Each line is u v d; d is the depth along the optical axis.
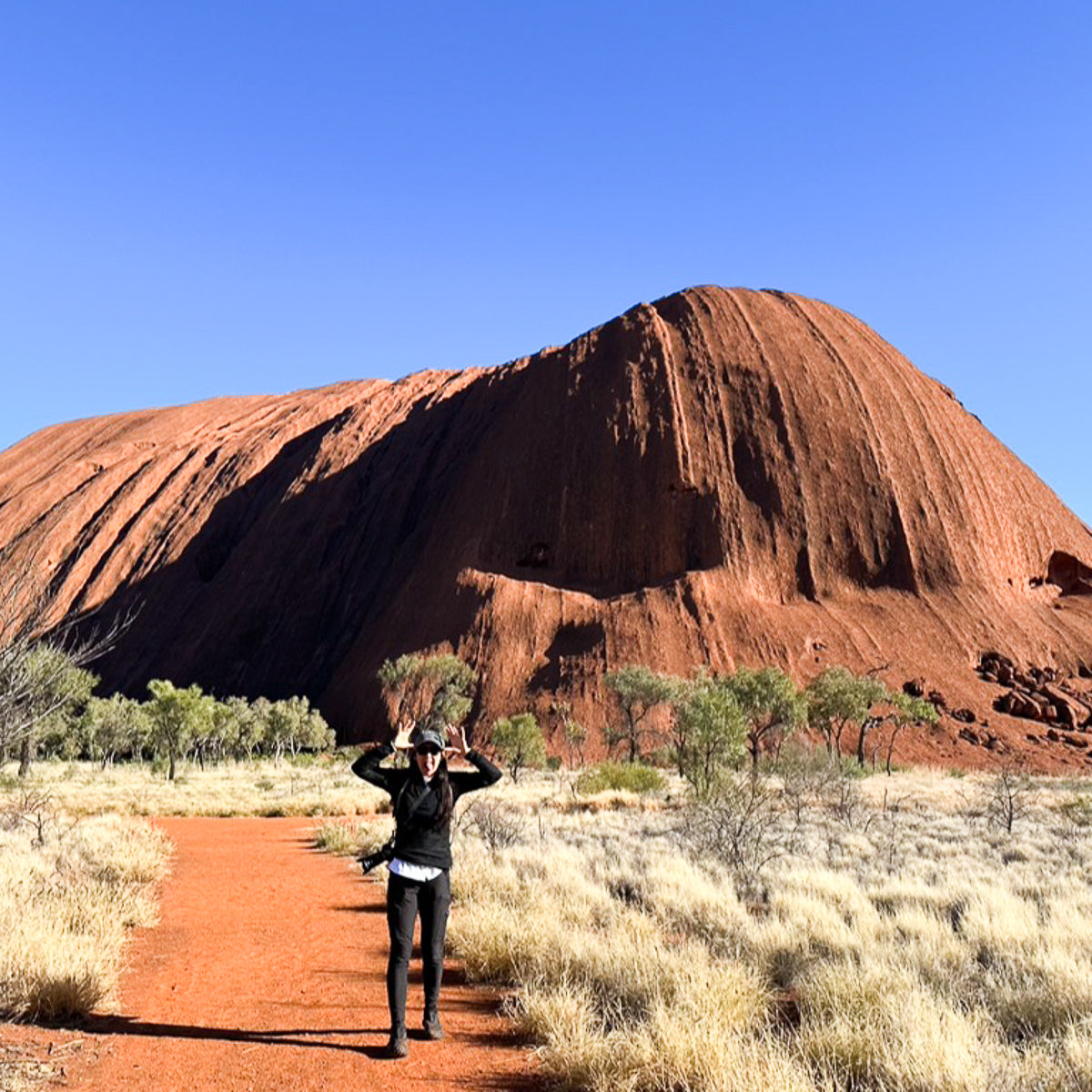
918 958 7.29
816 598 89.31
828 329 109.75
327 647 111.81
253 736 74.94
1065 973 6.32
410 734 5.85
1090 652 86.56
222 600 119.94
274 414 161.25
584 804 28.05
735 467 96.69
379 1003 6.63
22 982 6.11
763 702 48.28
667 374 102.62
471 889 11.17
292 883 13.32
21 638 7.64
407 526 120.12
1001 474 105.00
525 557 98.88
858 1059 4.92
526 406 109.81
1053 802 31.62
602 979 6.70
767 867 13.66
